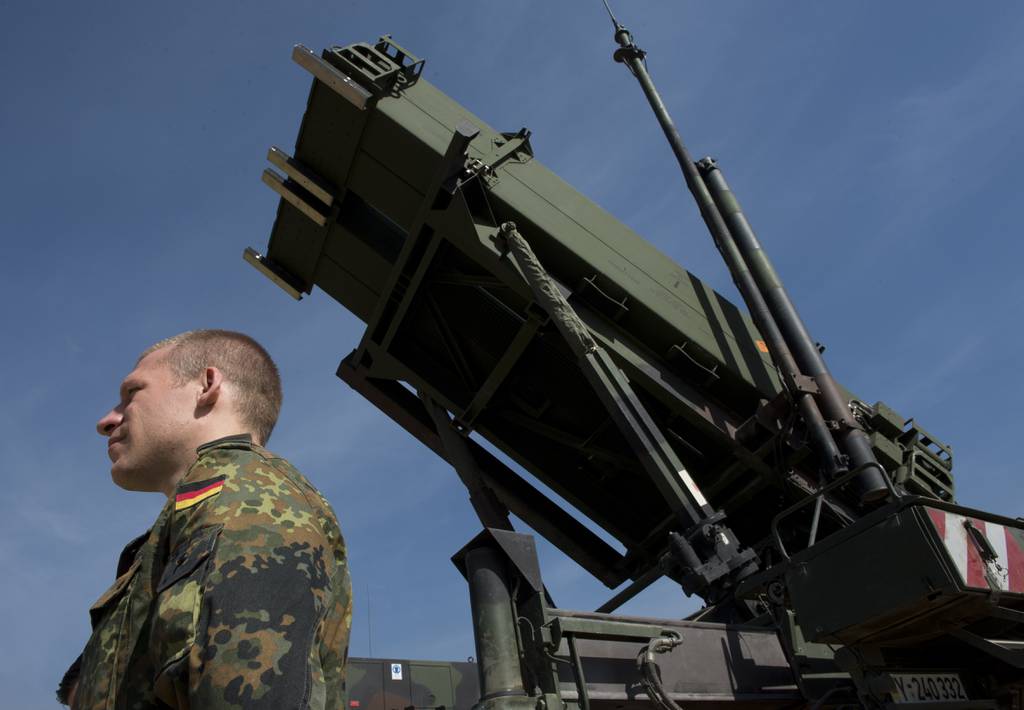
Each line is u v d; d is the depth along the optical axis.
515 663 3.31
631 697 3.60
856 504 7.12
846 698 4.34
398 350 8.13
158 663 0.92
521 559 3.47
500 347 7.80
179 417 1.34
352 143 7.32
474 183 7.00
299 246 8.26
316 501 1.21
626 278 7.09
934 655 4.58
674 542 5.36
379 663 10.24
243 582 0.90
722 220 7.18
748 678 4.21
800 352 6.53
